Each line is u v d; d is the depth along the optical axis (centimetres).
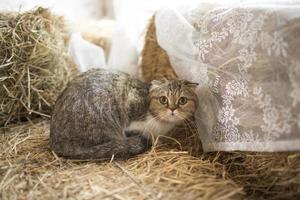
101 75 83
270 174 67
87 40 118
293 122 58
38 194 64
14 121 98
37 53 95
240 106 69
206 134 78
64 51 107
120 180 67
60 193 64
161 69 104
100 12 149
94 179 67
